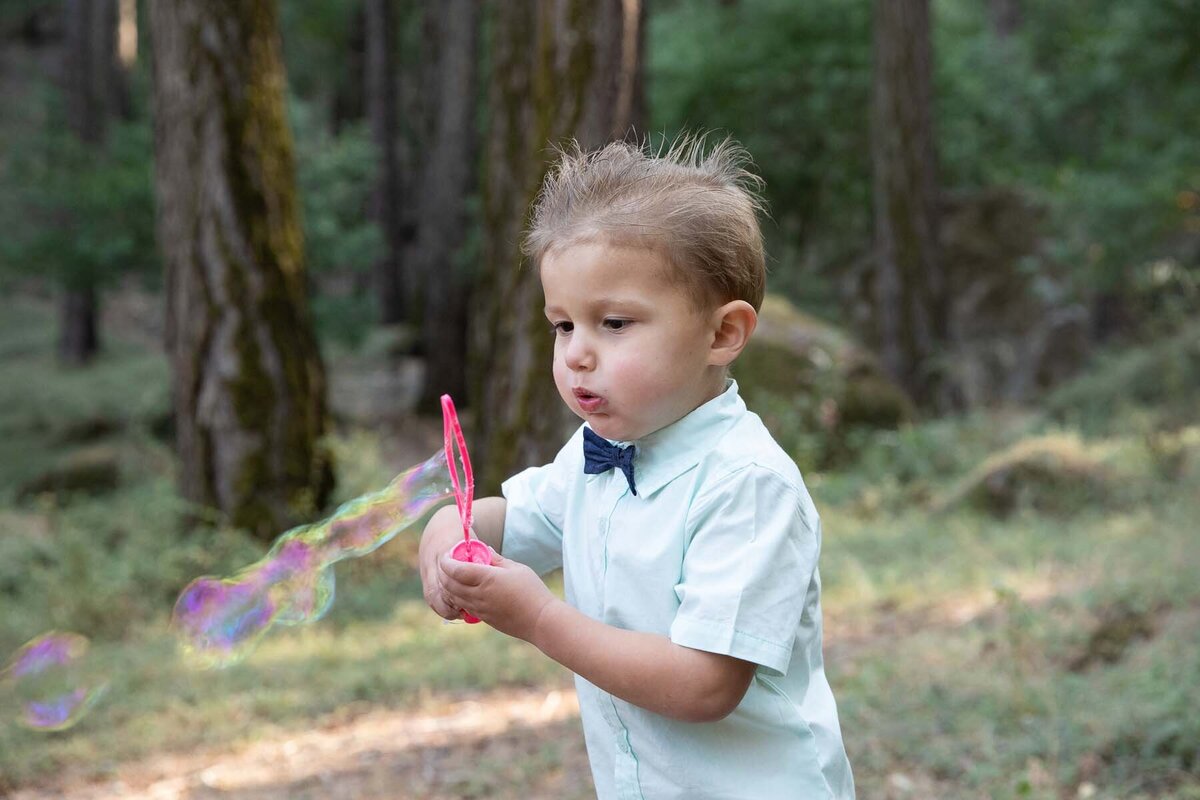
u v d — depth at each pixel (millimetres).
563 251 1710
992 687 4469
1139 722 3887
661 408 1738
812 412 10500
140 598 7070
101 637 6672
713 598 1677
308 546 2045
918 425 11086
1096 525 7293
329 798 4219
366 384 19859
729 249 1719
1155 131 12992
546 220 1763
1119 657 4750
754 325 1760
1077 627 5047
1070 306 16953
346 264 14812
